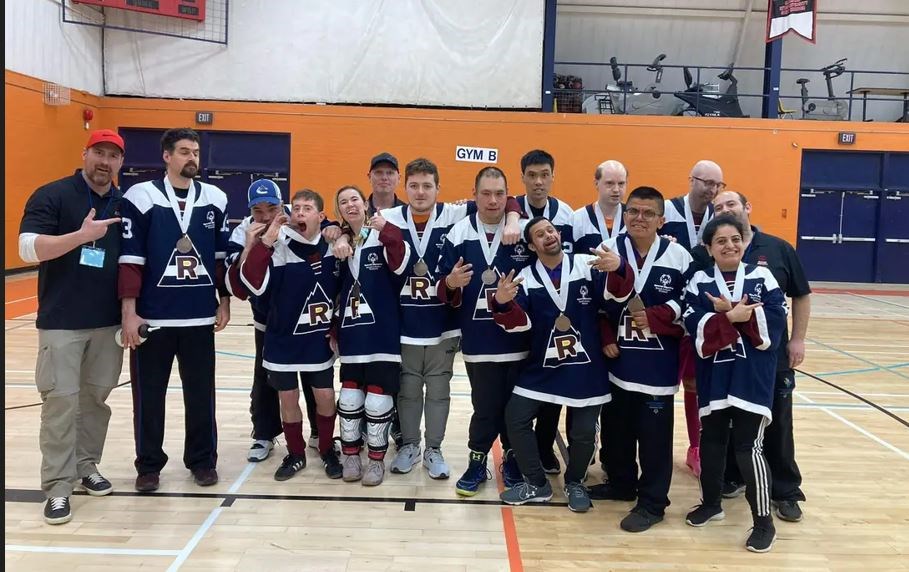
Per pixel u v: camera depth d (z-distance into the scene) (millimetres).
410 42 12422
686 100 13000
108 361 3299
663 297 3180
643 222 3111
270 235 3299
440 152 12484
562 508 3357
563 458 4164
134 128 12422
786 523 3238
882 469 3965
